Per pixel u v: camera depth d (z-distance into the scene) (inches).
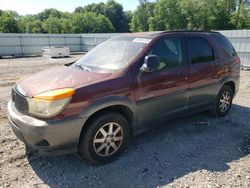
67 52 877.8
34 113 118.6
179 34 169.8
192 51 172.7
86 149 128.1
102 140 132.3
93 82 126.8
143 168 132.4
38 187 117.1
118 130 137.6
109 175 126.5
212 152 149.6
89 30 3161.9
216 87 190.9
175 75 158.1
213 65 184.7
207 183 119.8
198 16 2100.1
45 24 3115.2
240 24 1887.3
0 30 2647.6
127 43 160.2
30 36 987.9
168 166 134.3
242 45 488.7
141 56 145.3
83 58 170.4
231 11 1996.8
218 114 203.9
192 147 155.6
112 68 143.2
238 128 185.6
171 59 158.7
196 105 179.2
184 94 165.9
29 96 121.0
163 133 175.5
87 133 126.3
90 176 125.6
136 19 2620.6
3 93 296.7
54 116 115.7
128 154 146.1
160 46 155.6
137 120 144.5
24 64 649.0
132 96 137.6
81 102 120.3
